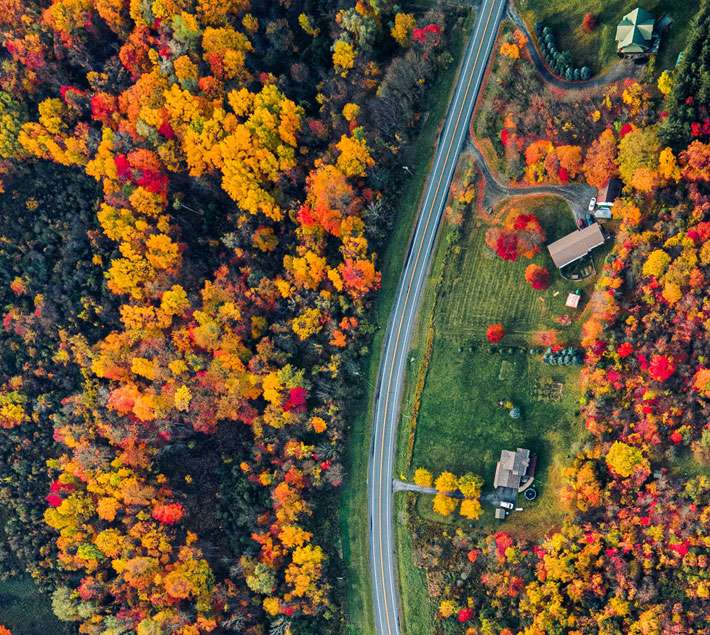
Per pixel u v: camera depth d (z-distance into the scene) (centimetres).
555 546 11888
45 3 13625
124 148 13338
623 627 11475
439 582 12794
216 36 12825
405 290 13325
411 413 13262
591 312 12294
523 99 12638
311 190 12850
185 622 13125
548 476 12444
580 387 12294
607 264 12138
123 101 13288
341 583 13400
